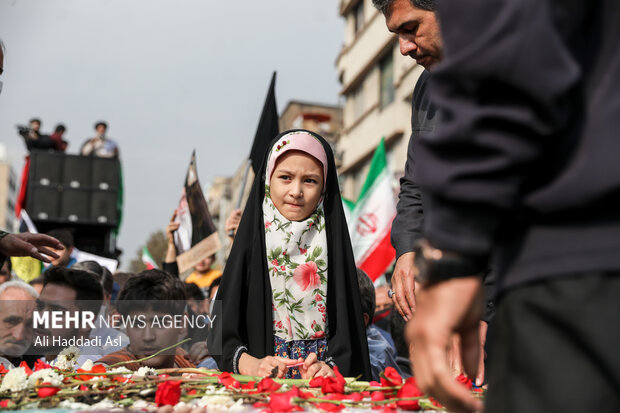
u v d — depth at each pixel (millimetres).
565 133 839
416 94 2465
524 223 865
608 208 813
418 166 874
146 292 2703
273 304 2395
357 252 5250
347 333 2312
